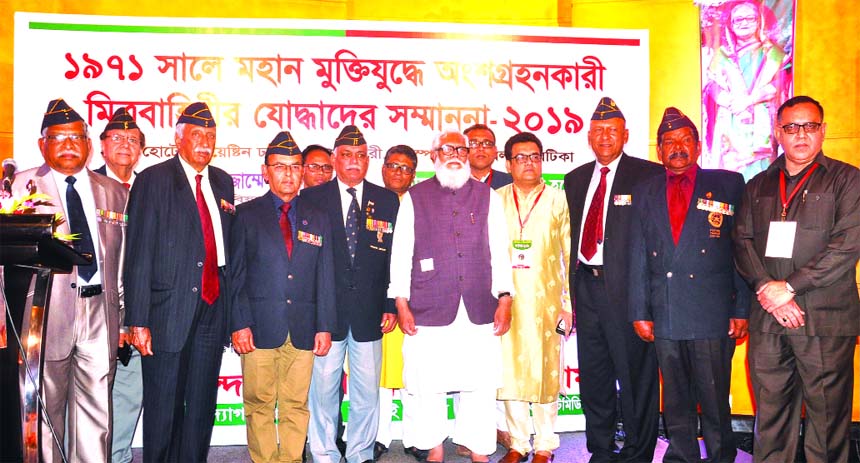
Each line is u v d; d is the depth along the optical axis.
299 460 3.68
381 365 4.06
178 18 4.38
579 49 4.60
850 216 3.29
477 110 4.57
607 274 3.83
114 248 3.52
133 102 4.33
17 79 4.20
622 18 4.79
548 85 4.59
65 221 3.35
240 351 3.61
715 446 3.66
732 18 4.74
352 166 3.98
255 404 3.69
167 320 3.40
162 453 3.40
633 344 3.82
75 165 3.42
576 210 4.00
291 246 3.72
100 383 3.40
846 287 3.37
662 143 3.79
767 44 4.70
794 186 3.46
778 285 3.36
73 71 4.28
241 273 3.65
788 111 3.42
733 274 3.71
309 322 3.70
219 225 3.62
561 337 4.18
